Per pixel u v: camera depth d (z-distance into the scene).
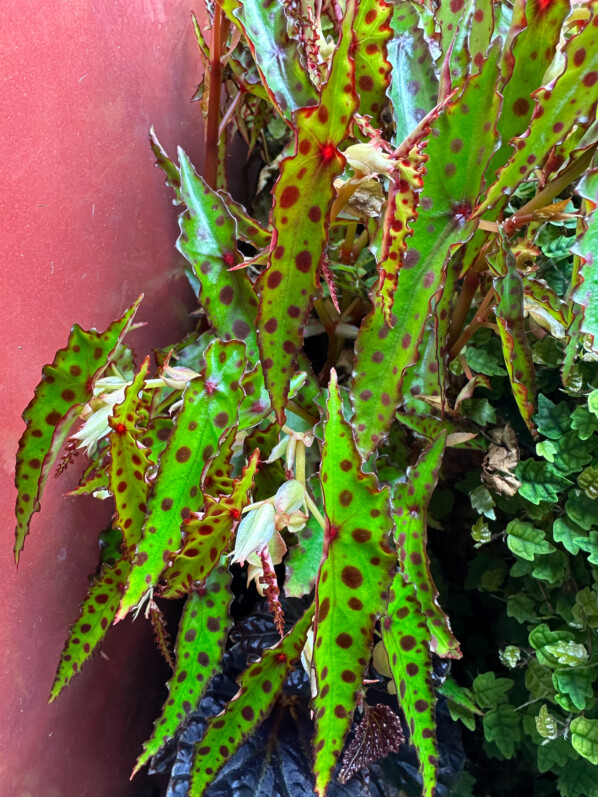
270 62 0.26
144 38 0.43
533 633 0.41
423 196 0.26
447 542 0.51
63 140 0.37
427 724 0.30
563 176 0.30
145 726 0.50
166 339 0.49
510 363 0.30
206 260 0.33
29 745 0.39
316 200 0.22
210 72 0.40
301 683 0.43
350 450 0.22
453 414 0.39
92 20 0.38
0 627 0.36
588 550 0.39
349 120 0.20
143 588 0.25
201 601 0.33
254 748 0.42
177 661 0.33
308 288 0.23
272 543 0.28
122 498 0.29
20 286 0.35
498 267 0.30
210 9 0.40
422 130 0.24
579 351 0.35
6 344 0.34
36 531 0.38
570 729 0.39
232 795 0.39
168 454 0.26
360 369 0.27
